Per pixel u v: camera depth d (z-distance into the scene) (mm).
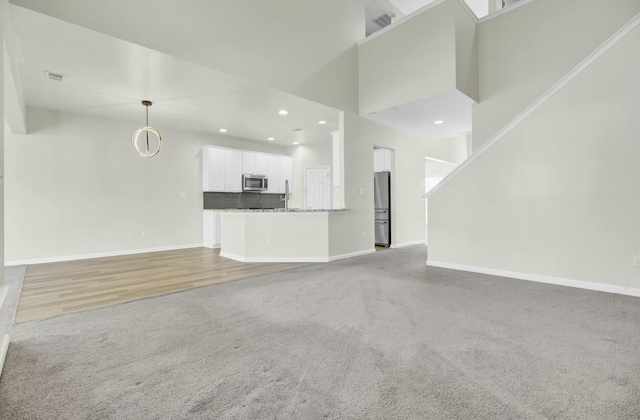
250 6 4023
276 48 4297
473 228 4125
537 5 4383
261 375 1693
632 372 1687
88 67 3596
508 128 3793
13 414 1379
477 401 1455
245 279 3809
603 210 3189
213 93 4379
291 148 8211
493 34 4762
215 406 1438
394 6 7098
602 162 3189
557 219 3469
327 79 4961
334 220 5094
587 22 4031
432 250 4547
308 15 4684
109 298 3080
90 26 2902
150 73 3768
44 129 4922
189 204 6590
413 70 4746
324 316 2557
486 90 4824
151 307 2801
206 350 1980
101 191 5457
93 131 5375
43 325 2385
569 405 1423
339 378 1658
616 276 3127
